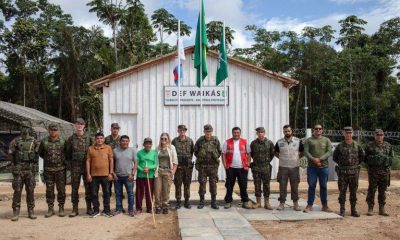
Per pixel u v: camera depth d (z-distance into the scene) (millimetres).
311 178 9312
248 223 8094
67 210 9859
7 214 9375
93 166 8992
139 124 13406
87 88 36750
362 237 7227
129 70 13250
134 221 8570
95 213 9102
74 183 9031
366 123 43750
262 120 13555
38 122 15211
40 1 43406
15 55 39812
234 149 9672
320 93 44500
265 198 9648
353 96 44438
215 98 13484
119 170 9180
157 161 9359
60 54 37000
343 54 44438
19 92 40969
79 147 9023
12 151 8742
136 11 43719
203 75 11727
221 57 11508
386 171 9078
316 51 44375
